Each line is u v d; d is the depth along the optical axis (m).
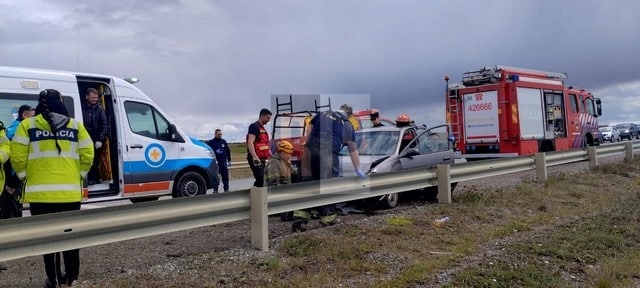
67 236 4.93
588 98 22.86
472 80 19.27
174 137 10.95
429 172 9.73
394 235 7.20
